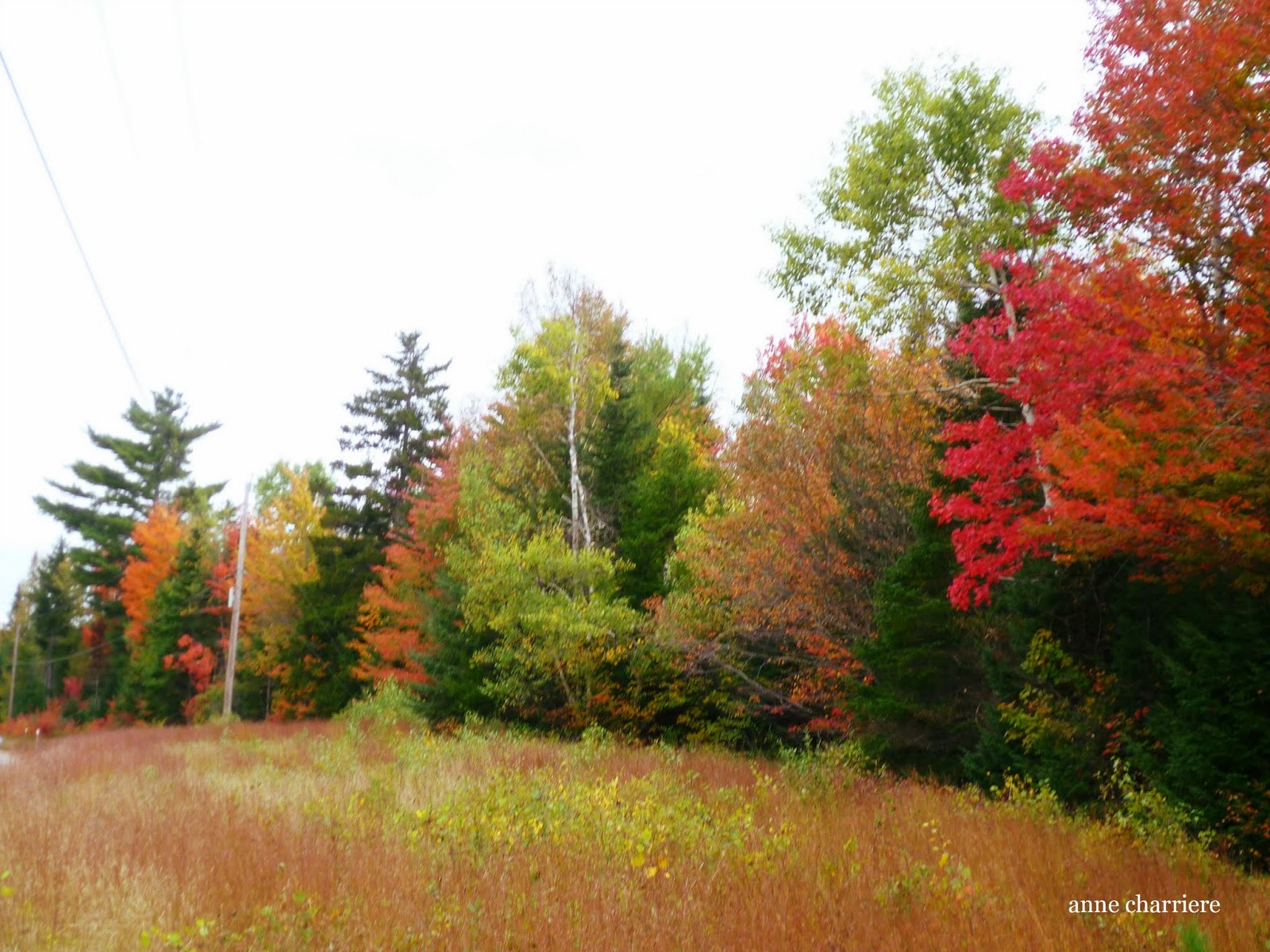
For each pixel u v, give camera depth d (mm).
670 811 11859
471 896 8531
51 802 13977
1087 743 13477
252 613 52438
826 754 17234
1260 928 7805
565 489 31125
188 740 29609
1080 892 9000
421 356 48906
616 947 7254
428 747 20812
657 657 25766
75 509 75062
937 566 17641
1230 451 9852
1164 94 10828
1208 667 11203
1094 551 11461
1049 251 13344
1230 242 10758
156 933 7398
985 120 16969
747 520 23172
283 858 9648
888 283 16750
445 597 32531
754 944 7359
